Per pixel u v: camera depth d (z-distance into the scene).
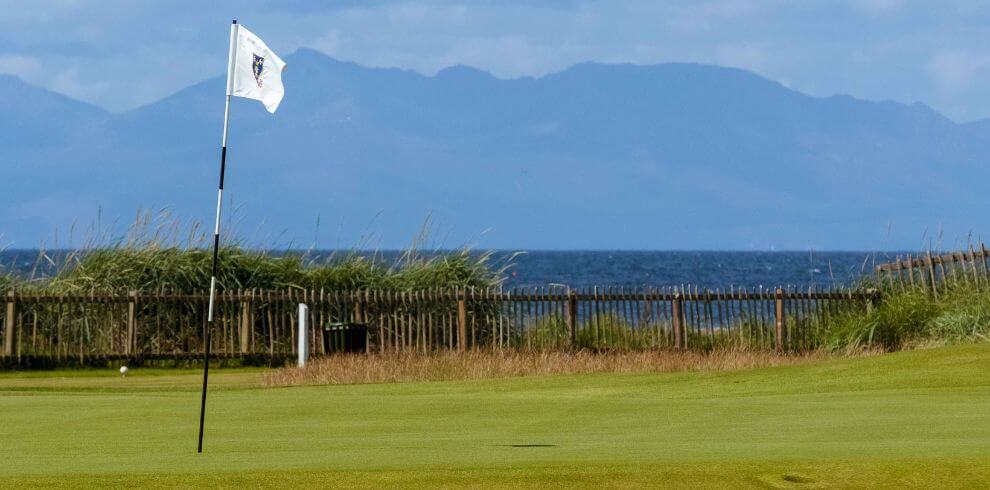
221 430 35.56
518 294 77.94
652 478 24.19
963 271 78.75
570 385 55.91
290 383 60.53
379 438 32.94
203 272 78.31
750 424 35.19
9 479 24.45
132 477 24.55
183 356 73.88
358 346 73.12
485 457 27.28
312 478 24.33
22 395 48.62
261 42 34.38
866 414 37.28
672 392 52.44
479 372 63.16
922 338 73.94
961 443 28.97
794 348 78.75
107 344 73.38
